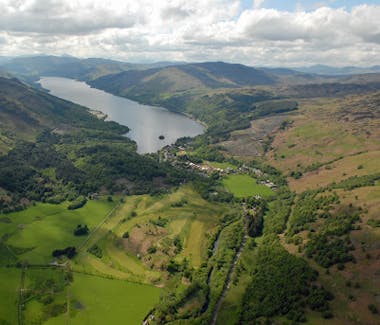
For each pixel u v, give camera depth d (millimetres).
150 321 177000
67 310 181875
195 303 187625
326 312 167625
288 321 166875
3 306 180250
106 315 180000
